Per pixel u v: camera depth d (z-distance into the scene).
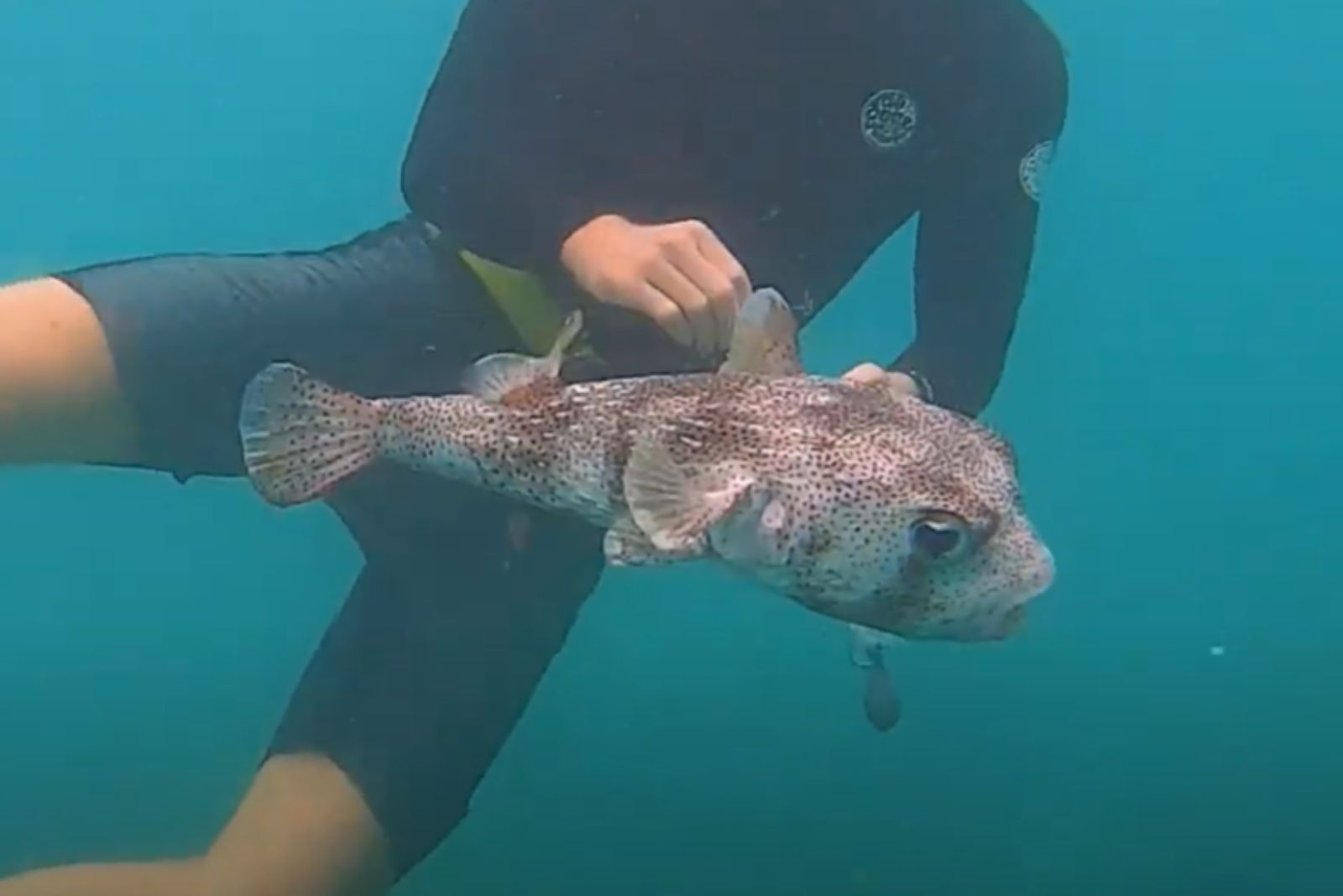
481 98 1.10
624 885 1.99
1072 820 2.31
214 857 1.31
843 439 0.75
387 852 1.31
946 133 1.20
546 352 1.17
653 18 1.10
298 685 1.39
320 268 1.20
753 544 0.73
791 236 1.21
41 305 1.13
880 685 1.25
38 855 1.95
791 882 2.02
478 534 1.28
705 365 1.13
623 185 1.15
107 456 1.20
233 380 1.17
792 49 1.12
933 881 2.06
